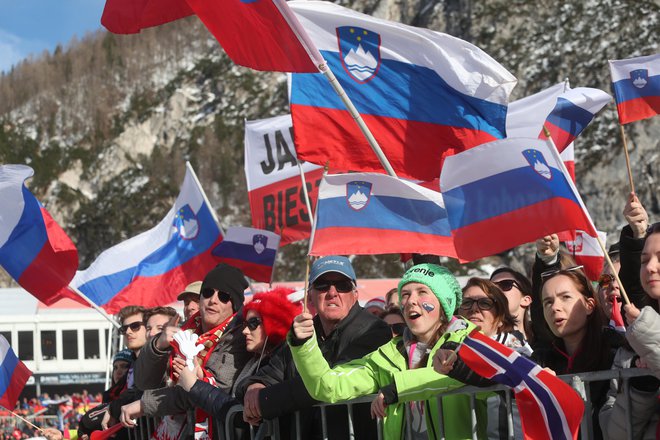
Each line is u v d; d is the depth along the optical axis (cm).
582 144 9850
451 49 840
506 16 11744
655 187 9369
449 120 855
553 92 986
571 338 565
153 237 1298
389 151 861
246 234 1090
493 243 584
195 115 14925
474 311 658
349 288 657
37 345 6372
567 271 565
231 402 674
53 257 1010
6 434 3600
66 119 15438
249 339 697
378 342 644
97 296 1282
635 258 616
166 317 946
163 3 834
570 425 468
